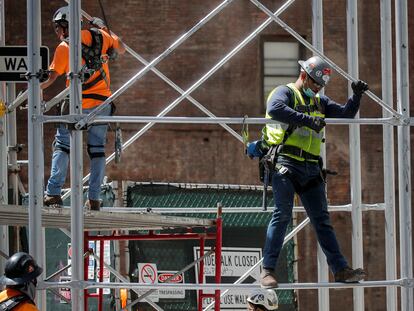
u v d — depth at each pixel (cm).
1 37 2397
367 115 4562
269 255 1809
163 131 4466
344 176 4541
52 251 3188
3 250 2419
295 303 3359
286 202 1819
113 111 2125
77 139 1786
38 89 1786
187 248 3303
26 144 4241
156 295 3275
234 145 4506
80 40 1809
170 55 4488
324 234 1853
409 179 1906
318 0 2500
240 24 4544
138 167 4434
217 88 4528
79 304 1767
